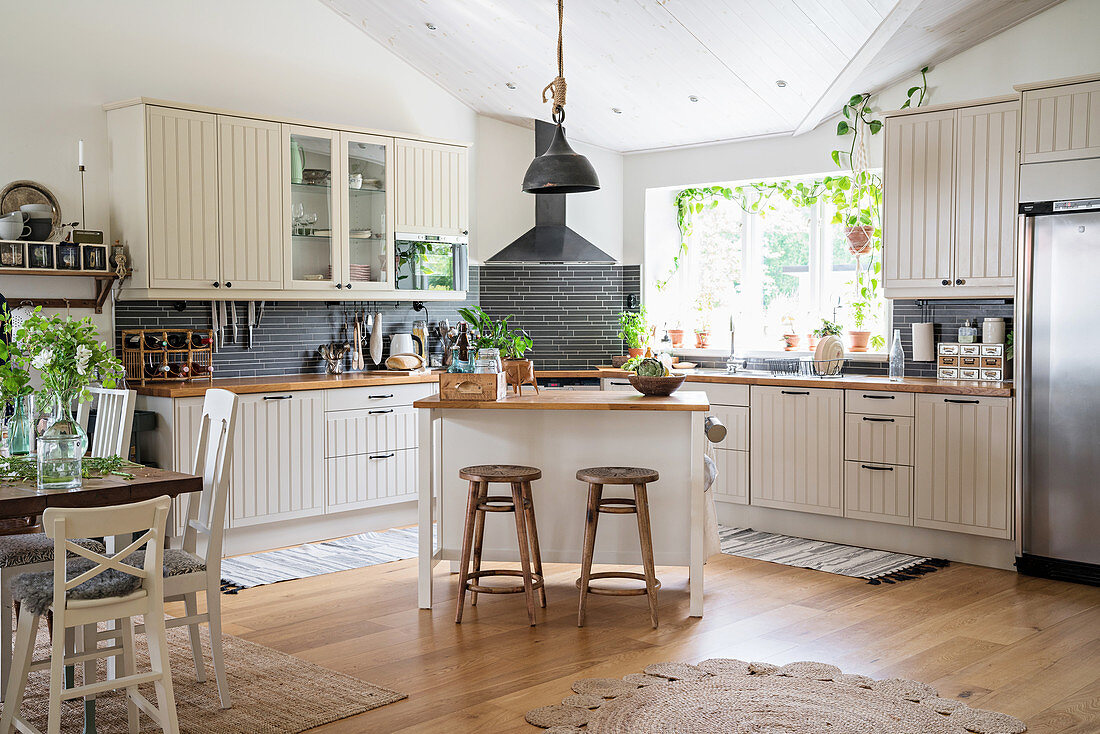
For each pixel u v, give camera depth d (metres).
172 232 5.46
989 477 5.27
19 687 2.90
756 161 7.02
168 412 5.23
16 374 3.44
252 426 5.52
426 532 4.54
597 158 7.59
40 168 5.36
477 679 3.65
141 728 3.23
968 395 5.32
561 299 7.62
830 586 4.95
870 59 5.24
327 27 6.52
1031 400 5.11
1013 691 3.53
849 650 3.97
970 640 4.10
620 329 7.69
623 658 3.88
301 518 5.84
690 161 7.36
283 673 3.71
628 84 6.41
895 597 4.75
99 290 5.51
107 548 3.54
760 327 7.41
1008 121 5.38
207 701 3.44
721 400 6.37
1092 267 4.91
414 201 6.62
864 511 5.76
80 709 3.39
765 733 3.14
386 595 4.78
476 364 4.70
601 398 4.64
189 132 5.51
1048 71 5.60
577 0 5.43
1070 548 5.03
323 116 6.52
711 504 4.93
